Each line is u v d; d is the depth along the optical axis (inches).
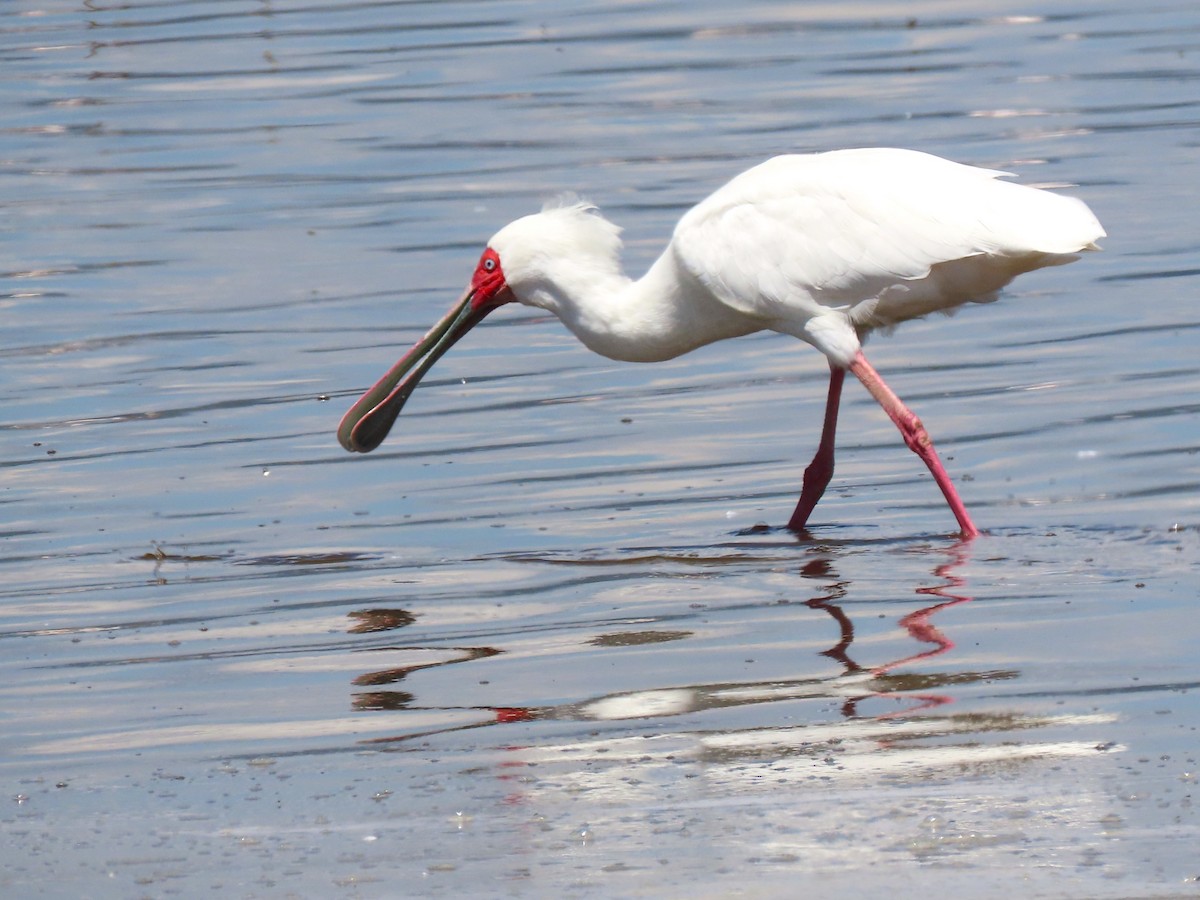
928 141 863.1
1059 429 551.2
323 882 293.4
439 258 745.0
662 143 885.8
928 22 1123.3
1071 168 815.1
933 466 486.0
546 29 1135.0
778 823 305.1
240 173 877.2
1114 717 341.7
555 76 1024.9
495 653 402.0
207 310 699.4
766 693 365.4
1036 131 875.4
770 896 280.8
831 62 1032.8
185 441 576.4
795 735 342.0
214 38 1141.1
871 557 459.8
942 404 584.4
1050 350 625.3
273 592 454.0
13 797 334.3
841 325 504.4
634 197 798.5
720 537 486.0
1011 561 448.1
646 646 400.5
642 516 505.4
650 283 527.2
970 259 498.3
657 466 546.9
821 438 508.4
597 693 371.6
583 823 309.6
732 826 305.1
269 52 1102.4
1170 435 537.0
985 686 361.7
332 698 378.6
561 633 413.7
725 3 1188.5
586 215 538.6
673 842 300.7
